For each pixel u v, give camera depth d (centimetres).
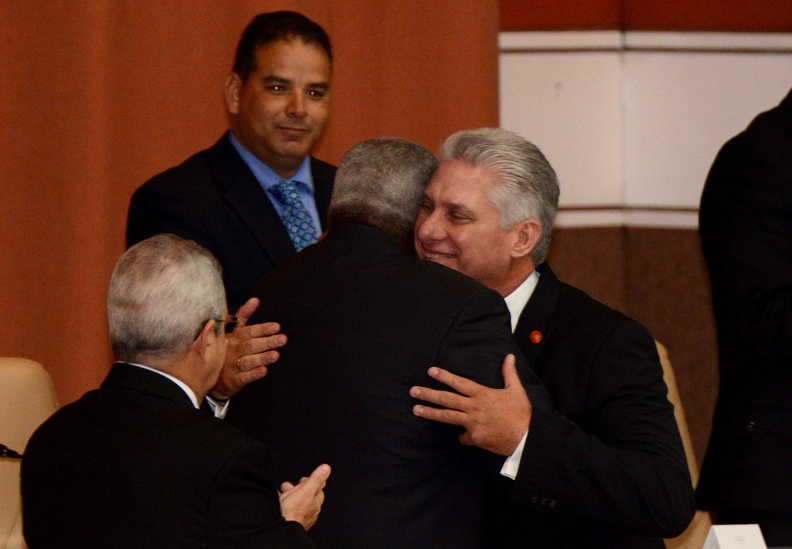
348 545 862
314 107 1367
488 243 976
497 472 902
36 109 1638
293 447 894
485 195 971
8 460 1202
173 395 871
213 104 1706
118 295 885
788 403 1285
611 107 1956
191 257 895
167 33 1683
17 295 1636
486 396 876
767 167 1292
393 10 1789
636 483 897
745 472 1291
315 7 1741
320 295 927
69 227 1642
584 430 962
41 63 1638
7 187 1630
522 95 1942
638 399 951
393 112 1795
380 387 881
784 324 1249
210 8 1698
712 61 1933
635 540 974
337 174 988
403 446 877
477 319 901
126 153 1675
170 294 878
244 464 833
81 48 1639
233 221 1316
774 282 1265
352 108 1769
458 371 884
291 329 924
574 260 1953
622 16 1953
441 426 894
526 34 1938
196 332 884
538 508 934
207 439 838
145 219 1327
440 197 975
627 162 1958
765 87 1931
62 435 862
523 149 988
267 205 1336
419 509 880
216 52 1703
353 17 1764
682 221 1947
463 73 1811
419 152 989
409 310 898
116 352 895
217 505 821
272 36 1362
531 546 976
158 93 1683
